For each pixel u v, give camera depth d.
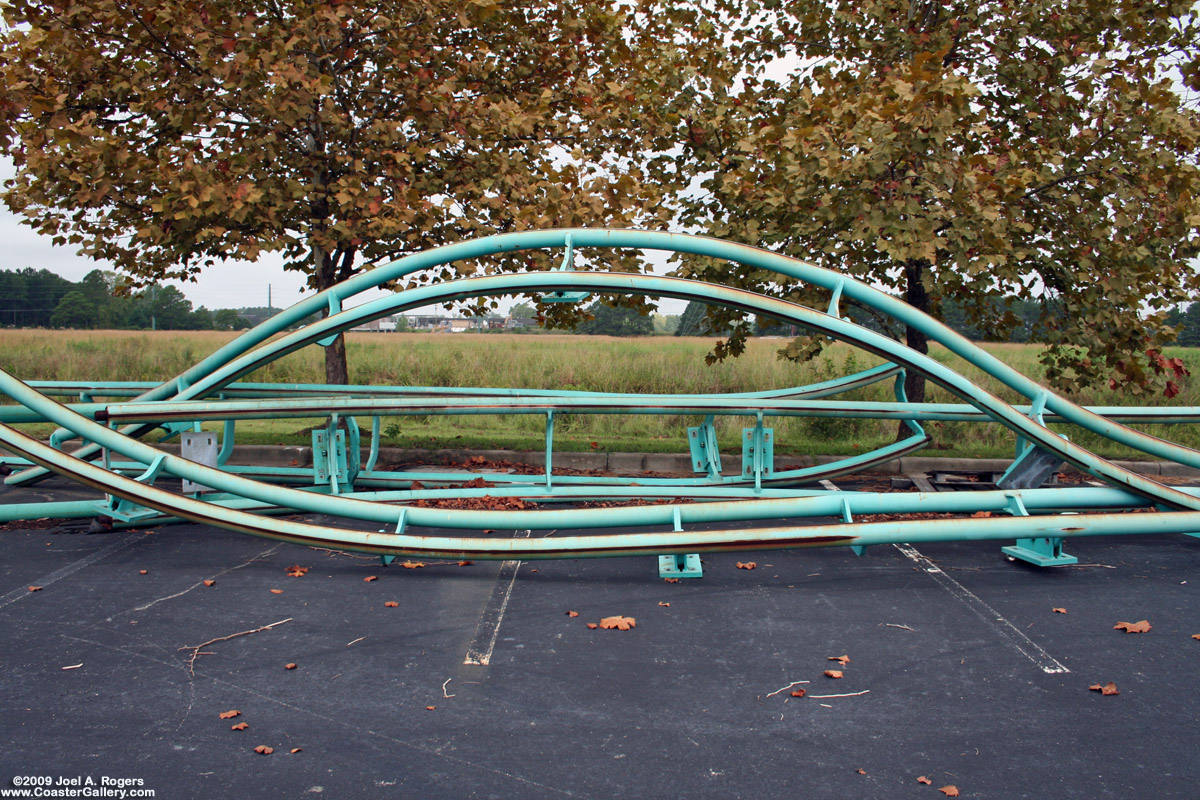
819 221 6.78
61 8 6.53
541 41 8.17
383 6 7.43
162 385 6.32
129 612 4.40
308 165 7.62
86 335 28.52
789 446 9.43
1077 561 5.49
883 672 3.69
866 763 2.91
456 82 7.65
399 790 2.71
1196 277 7.68
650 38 8.03
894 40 7.24
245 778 2.78
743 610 4.50
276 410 5.89
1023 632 4.18
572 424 11.29
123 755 2.93
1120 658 3.86
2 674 3.61
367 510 5.10
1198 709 3.35
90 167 6.52
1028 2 6.99
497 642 4.02
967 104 5.89
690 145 7.87
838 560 5.51
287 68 6.62
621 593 4.79
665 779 2.79
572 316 9.37
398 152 7.36
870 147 6.11
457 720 3.21
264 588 4.83
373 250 8.20
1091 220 6.95
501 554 4.80
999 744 3.05
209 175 6.52
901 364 5.37
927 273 6.45
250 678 3.59
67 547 5.68
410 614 4.41
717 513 4.95
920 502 5.05
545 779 2.79
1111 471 5.24
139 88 6.82
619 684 3.55
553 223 7.22
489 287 5.47
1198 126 7.04
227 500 6.28
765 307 5.36
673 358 15.48
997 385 12.55
